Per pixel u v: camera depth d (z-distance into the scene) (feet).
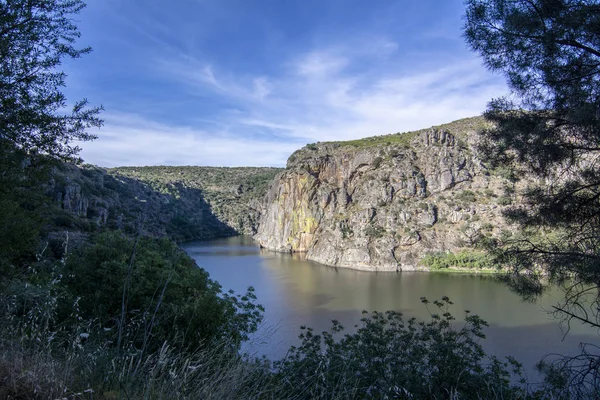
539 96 27.91
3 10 24.89
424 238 374.84
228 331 42.60
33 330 14.71
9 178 25.11
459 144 446.60
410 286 268.82
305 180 523.70
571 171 28.17
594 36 24.36
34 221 27.50
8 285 19.75
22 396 11.08
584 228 27.17
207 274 58.13
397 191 430.61
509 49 28.09
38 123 25.44
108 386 12.91
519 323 164.96
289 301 226.38
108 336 18.85
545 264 27.43
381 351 34.42
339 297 238.27
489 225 332.60
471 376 29.91
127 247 45.14
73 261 35.70
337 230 428.15
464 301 213.66
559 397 21.59
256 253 479.00
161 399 12.41
